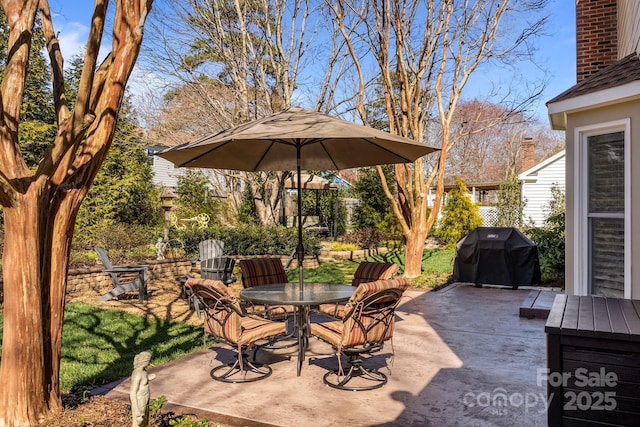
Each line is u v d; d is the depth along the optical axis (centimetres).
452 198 1736
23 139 1333
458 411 368
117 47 338
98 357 514
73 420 319
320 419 355
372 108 1634
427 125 1688
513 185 1938
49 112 1470
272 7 1502
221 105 1545
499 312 745
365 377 448
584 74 899
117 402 373
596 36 893
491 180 3503
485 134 3534
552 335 294
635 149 481
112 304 820
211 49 1519
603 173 525
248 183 1692
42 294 321
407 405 381
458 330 630
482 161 3569
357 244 1712
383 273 593
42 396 317
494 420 351
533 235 1212
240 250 1399
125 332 627
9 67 299
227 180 1956
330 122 455
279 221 1783
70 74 1584
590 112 527
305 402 388
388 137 445
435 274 1133
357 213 1898
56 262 325
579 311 337
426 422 349
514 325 658
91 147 333
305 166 654
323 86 1538
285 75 1532
